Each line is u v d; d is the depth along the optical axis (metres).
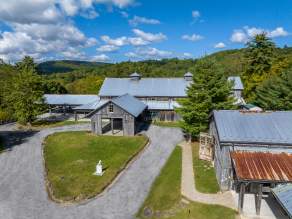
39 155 38.09
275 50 67.44
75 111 57.66
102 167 32.50
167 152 37.44
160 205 23.67
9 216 23.09
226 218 20.55
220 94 37.72
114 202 25.03
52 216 23.00
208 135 33.00
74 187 27.66
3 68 89.12
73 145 41.00
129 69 140.38
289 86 45.81
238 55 140.62
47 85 85.19
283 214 20.64
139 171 31.56
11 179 30.47
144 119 56.75
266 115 26.75
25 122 54.88
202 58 38.84
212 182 26.61
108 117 45.66
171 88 58.91
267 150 23.67
